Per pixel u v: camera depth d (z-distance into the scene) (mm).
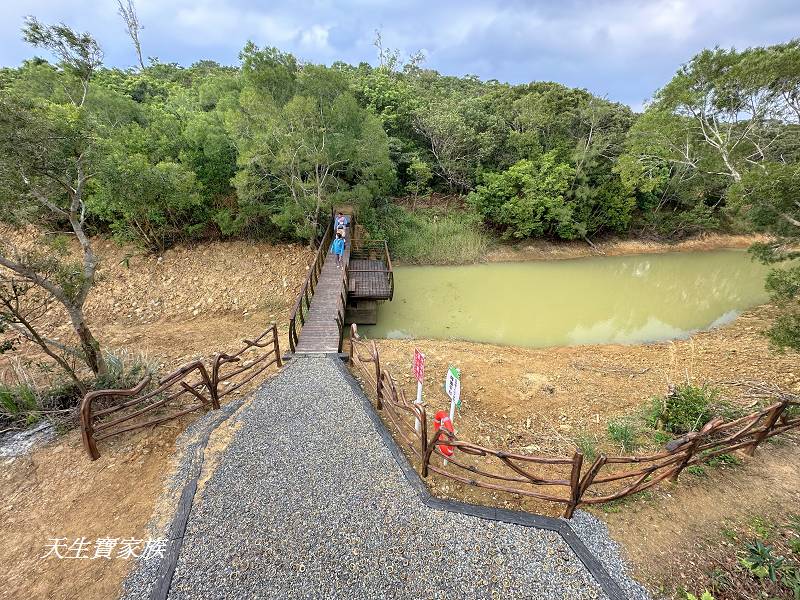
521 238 21156
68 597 3754
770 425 5277
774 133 11203
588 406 7434
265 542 4238
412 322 13031
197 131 13039
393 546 4203
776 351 8859
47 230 13148
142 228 13664
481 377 8625
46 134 5637
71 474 5195
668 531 4391
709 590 3770
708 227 23578
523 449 6016
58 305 11492
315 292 11484
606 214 21328
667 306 15156
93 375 7559
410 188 20953
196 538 4285
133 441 5801
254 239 15188
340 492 4883
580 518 4527
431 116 21109
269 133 12383
